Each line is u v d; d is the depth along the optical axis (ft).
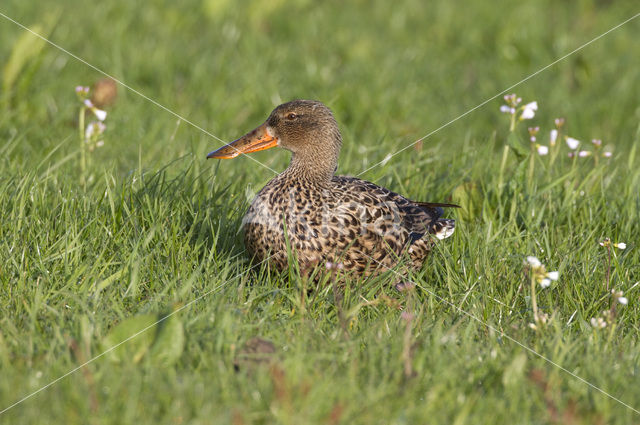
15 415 18.29
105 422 17.75
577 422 18.90
